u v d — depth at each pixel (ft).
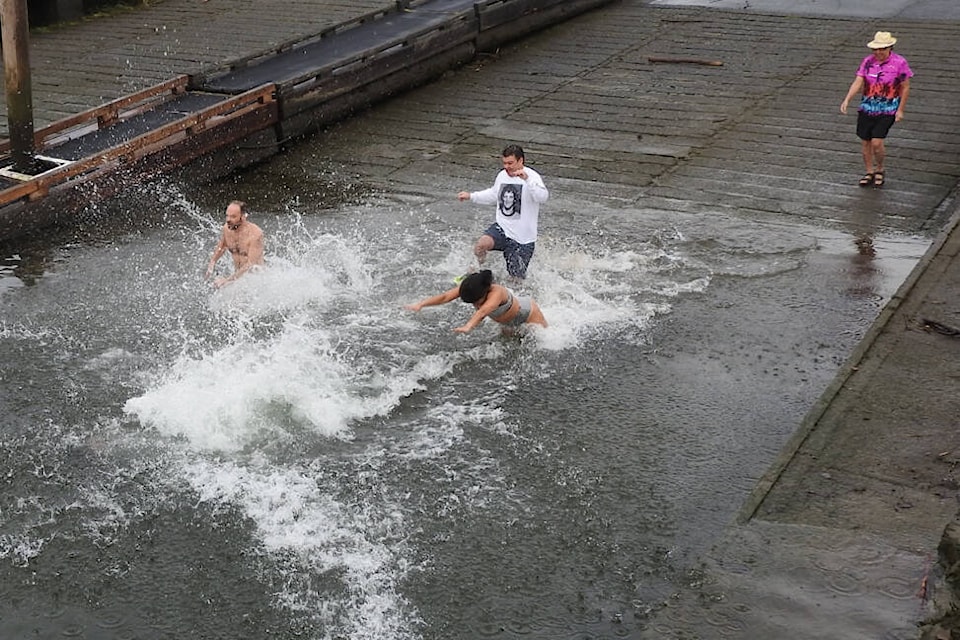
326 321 31.99
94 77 57.67
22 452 25.49
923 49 61.11
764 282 34.58
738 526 20.68
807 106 52.80
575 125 51.57
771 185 43.21
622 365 29.45
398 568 21.50
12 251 37.42
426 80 59.21
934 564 18.56
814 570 19.20
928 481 22.03
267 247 37.60
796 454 23.15
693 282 34.60
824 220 39.55
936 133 48.21
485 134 50.78
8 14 38.52
